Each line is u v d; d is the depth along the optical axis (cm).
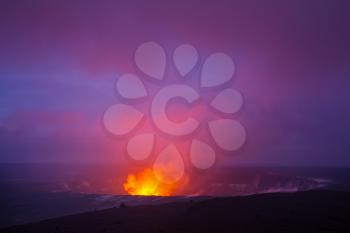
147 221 1200
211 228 1043
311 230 988
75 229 1107
